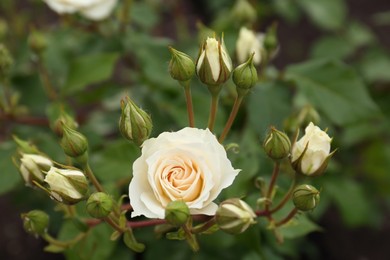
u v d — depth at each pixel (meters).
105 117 0.77
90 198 0.46
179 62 0.48
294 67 0.65
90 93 0.72
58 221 0.79
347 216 0.76
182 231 0.48
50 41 0.74
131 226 0.50
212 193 0.45
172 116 0.65
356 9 1.34
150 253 0.69
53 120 0.61
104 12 0.66
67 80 0.65
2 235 1.02
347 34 0.96
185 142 0.45
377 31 1.29
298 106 0.72
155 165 0.45
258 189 0.58
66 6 0.65
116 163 0.58
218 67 0.48
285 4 0.92
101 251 0.56
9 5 0.85
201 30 0.56
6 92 0.67
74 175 0.47
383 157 0.85
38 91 0.74
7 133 0.74
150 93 0.71
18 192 0.81
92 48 0.72
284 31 1.29
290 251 0.69
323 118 0.69
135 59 0.78
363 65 0.96
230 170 0.45
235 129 0.65
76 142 0.48
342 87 0.63
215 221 0.47
